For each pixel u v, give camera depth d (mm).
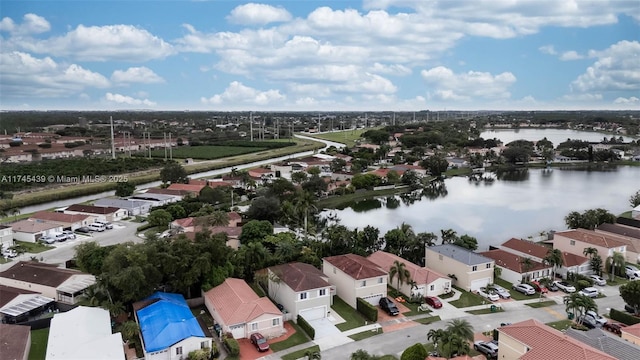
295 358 59312
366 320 70625
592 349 48250
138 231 122750
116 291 67750
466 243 99000
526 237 123750
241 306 66438
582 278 87250
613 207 164750
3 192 164125
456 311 74000
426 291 78812
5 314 67938
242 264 84312
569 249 99562
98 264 76062
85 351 55031
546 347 50469
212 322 68812
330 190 187750
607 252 92500
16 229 114938
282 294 74312
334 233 97938
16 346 56438
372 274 75812
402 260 87312
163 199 158000
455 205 171750
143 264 68500
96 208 137875
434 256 90625
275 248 95875
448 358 54688
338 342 63719
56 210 143750
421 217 151500
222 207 149375
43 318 68250
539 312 73562
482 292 80188
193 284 75562
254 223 106375
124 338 62094
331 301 76188
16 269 82250
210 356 58438
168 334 59094
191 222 119125
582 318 68938
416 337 65062
